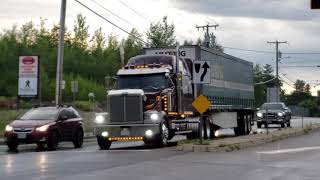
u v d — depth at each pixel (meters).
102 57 89.06
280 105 54.75
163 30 83.19
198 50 31.39
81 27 90.06
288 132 35.34
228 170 16.70
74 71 83.62
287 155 21.70
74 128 28.98
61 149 27.70
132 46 86.50
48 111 27.95
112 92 26.39
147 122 25.95
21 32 85.75
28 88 43.59
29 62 43.56
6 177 15.05
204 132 32.31
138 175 15.48
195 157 20.73
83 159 20.25
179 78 28.50
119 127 26.14
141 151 23.81
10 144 26.39
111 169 16.94
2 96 69.06
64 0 38.72
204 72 24.77
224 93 36.22
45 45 84.31
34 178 14.82
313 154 22.17
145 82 27.22
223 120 35.97
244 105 41.38
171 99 27.50
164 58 28.53
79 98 74.62
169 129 27.27
